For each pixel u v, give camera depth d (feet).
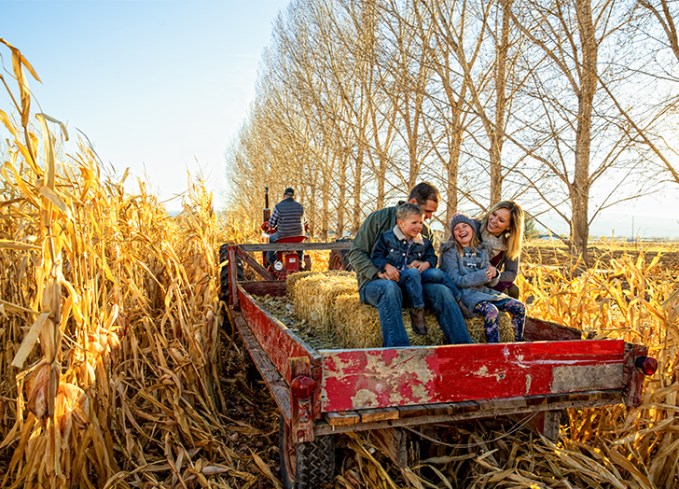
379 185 42.55
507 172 27.27
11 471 8.66
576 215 27.17
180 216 15.76
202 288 14.96
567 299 13.29
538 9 25.21
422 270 10.96
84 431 8.86
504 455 9.06
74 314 9.04
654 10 22.06
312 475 8.16
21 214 8.31
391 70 31.73
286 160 76.79
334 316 12.19
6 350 10.51
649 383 9.50
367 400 7.27
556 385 8.13
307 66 55.83
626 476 8.98
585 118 26.78
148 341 12.87
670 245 34.04
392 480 8.46
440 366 7.59
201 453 10.93
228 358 16.34
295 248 19.17
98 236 10.30
